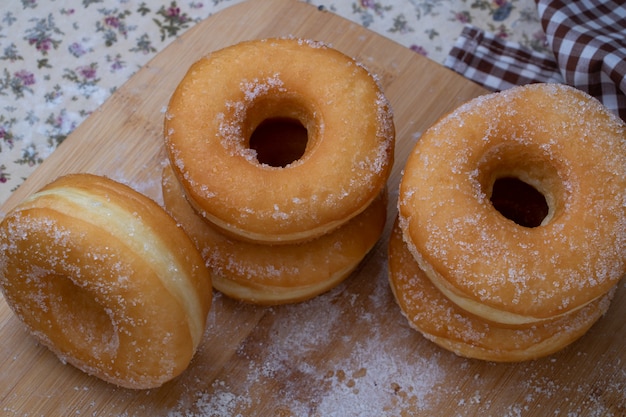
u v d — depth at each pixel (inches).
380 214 19.9
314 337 19.9
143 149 21.3
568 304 17.6
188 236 18.4
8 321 19.9
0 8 24.0
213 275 19.4
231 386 19.6
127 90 21.6
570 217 17.8
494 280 17.6
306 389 19.6
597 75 21.7
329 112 18.5
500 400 19.5
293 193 18.0
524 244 17.7
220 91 18.7
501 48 23.4
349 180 18.2
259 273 19.2
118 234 17.4
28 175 22.4
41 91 23.2
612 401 19.5
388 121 18.7
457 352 19.3
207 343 19.8
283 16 22.4
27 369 19.6
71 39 23.7
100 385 19.5
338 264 19.4
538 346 19.0
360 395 19.5
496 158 18.5
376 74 21.9
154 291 17.5
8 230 17.7
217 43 22.1
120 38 23.8
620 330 20.0
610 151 18.0
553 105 18.4
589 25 22.5
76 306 18.8
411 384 19.6
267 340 19.9
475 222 17.8
